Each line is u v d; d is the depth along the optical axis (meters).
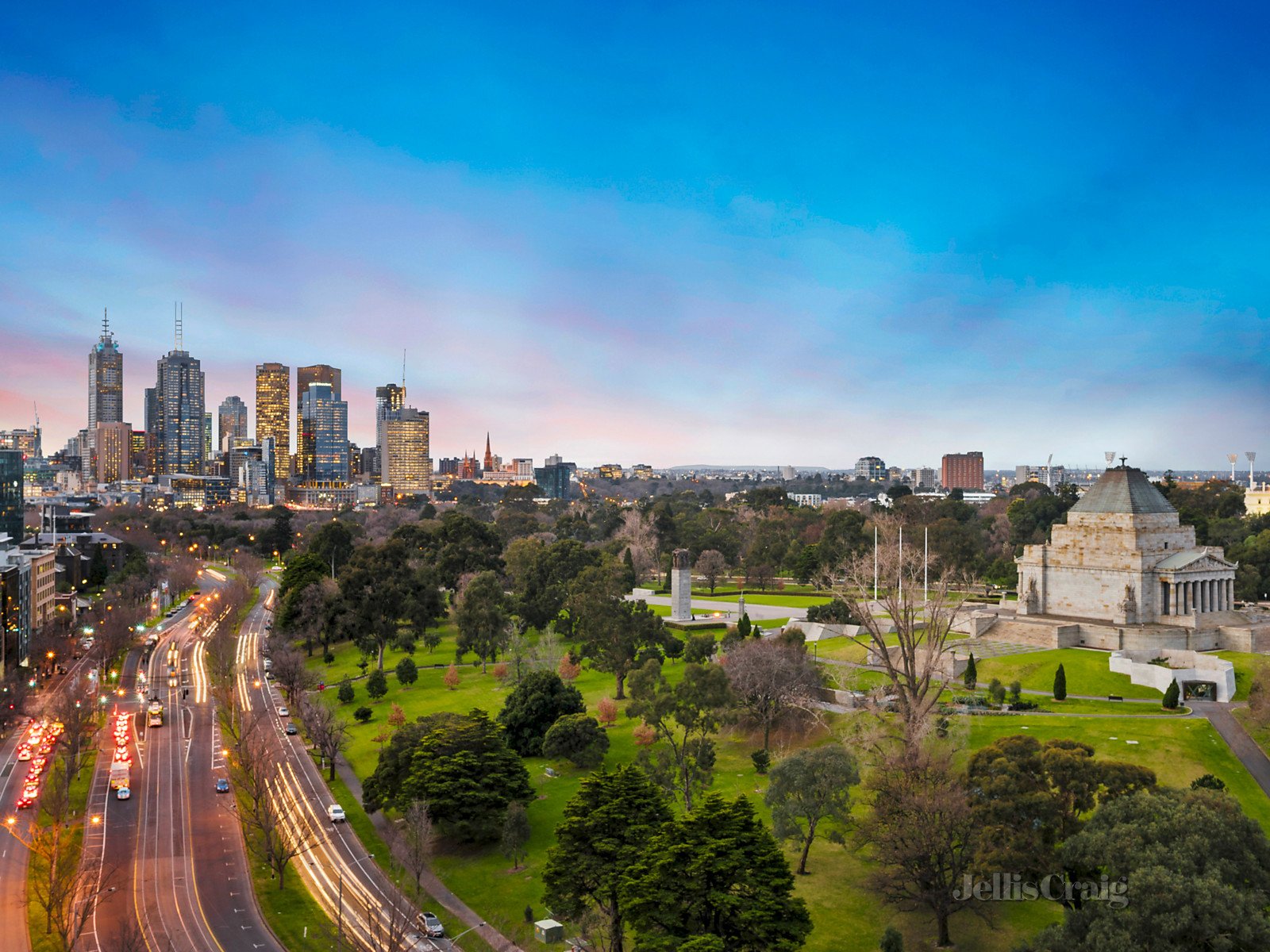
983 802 88.75
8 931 97.19
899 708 123.88
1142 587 174.50
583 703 153.25
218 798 135.12
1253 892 70.56
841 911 94.06
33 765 146.50
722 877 77.25
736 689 139.50
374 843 119.06
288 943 93.50
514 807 111.50
